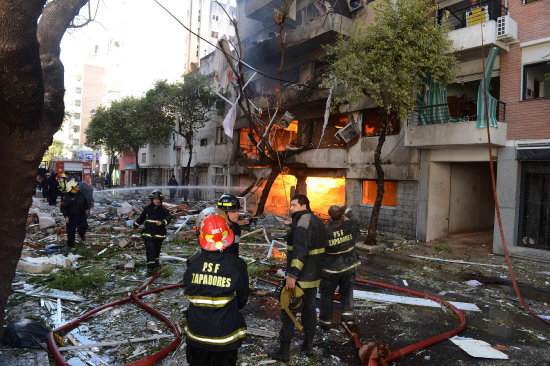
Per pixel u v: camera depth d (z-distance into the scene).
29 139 2.24
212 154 24.69
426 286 6.75
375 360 3.58
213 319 2.44
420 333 4.50
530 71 9.41
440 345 4.15
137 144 32.84
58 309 4.82
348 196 14.45
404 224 12.28
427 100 11.09
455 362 3.75
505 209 9.63
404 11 9.24
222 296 2.48
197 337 2.45
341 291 4.54
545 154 8.84
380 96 9.51
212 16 34.84
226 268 2.52
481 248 10.55
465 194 12.93
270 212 19.39
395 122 12.70
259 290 6.02
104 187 37.12
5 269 2.42
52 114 2.53
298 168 16.56
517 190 9.45
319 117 15.97
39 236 10.30
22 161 2.25
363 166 13.70
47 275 6.33
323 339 4.24
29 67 2.00
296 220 3.75
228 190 22.48
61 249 8.51
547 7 9.01
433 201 11.71
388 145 12.77
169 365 3.51
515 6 9.64
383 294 6.00
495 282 7.13
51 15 2.67
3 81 1.92
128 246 9.18
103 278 6.31
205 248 2.57
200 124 25.72
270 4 17.88
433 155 11.45
